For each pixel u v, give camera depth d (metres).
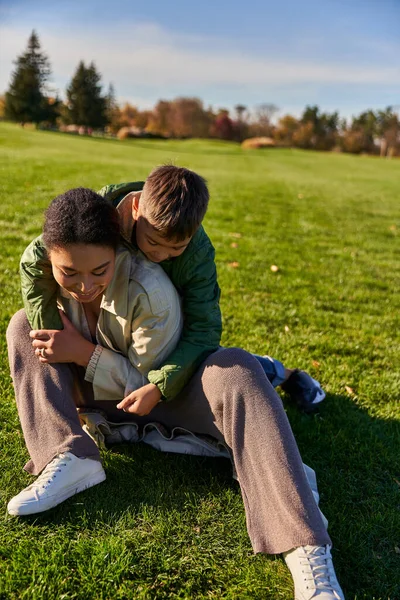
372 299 5.35
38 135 34.75
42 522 2.02
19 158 16.28
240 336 3.91
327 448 2.67
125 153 25.84
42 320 2.17
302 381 2.97
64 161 16.61
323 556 1.78
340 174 25.27
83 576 1.79
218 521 2.10
